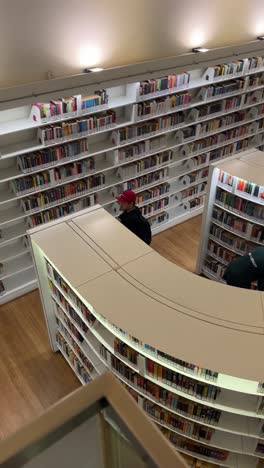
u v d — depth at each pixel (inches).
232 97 236.4
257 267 152.3
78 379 162.7
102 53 170.4
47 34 150.3
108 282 112.2
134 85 185.9
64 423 34.1
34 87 149.9
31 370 166.6
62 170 183.8
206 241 206.5
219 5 201.2
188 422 114.7
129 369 117.3
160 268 117.2
